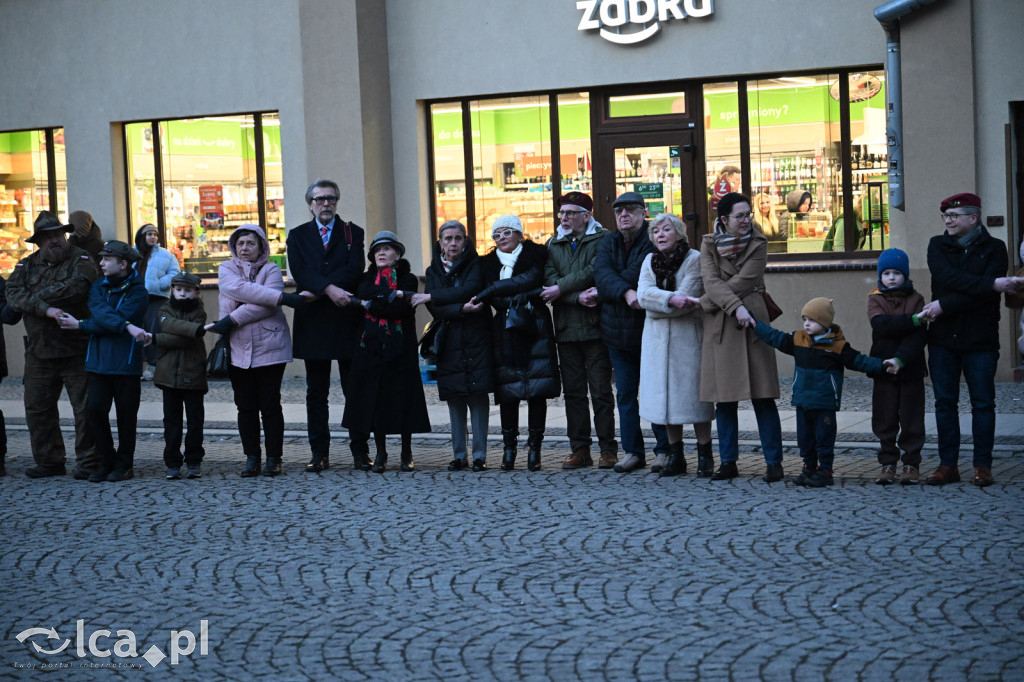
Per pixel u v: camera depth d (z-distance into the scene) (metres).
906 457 8.28
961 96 13.12
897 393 8.30
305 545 7.12
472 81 15.30
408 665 5.04
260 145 16.36
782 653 5.03
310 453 10.77
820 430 8.30
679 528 7.23
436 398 13.52
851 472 8.84
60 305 9.62
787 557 6.49
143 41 16.69
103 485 9.33
